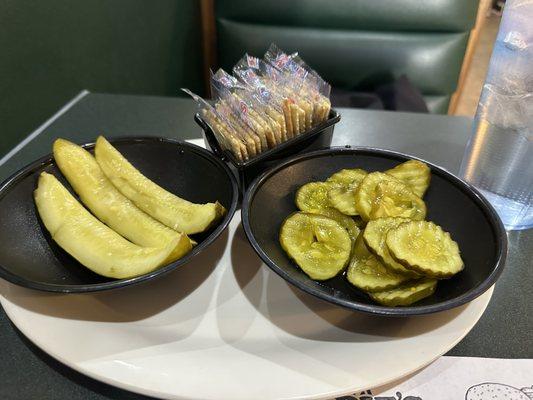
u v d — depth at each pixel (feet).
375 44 5.21
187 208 2.26
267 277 2.17
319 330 1.89
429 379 1.80
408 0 5.04
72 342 1.80
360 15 5.17
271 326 1.93
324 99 2.55
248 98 2.54
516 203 2.40
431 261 1.88
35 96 3.55
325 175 2.51
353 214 2.26
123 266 1.94
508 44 2.07
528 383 1.79
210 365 1.74
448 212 2.24
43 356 1.89
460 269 1.93
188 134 3.38
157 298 2.05
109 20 4.46
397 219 2.06
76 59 4.01
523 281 2.22
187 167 2.53
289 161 2.38
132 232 2.23
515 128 2.20
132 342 1.83
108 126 3.50
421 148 3.23
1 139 3.25
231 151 2.36
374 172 2.34
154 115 3.64
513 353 1.90
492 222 2.01
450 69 5.32
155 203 2.34
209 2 6.59
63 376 1.83
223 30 5.56
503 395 1.75
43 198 2.23
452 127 3.48
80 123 3.53
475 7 5.08
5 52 3.16
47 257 2.10
